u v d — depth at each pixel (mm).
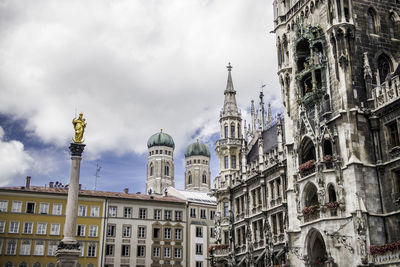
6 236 79688
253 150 71750
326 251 41938
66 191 86188
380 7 48531
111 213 88062
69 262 47719
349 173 41969
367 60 45188
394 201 40469
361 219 39688
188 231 93500
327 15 47562
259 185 62719
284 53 56281
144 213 90812
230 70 79688
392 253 37469
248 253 61438
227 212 70375
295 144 49781
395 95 41875
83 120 54156
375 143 43062
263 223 60125
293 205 50844
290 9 56281
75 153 52188
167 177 195500
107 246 85688
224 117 74812
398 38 48438
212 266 68438
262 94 78438
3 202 81062
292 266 49281
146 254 88000
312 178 45656
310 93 48375
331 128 45375
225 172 72125
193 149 198250
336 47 45906
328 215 42344
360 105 44094
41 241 81312
